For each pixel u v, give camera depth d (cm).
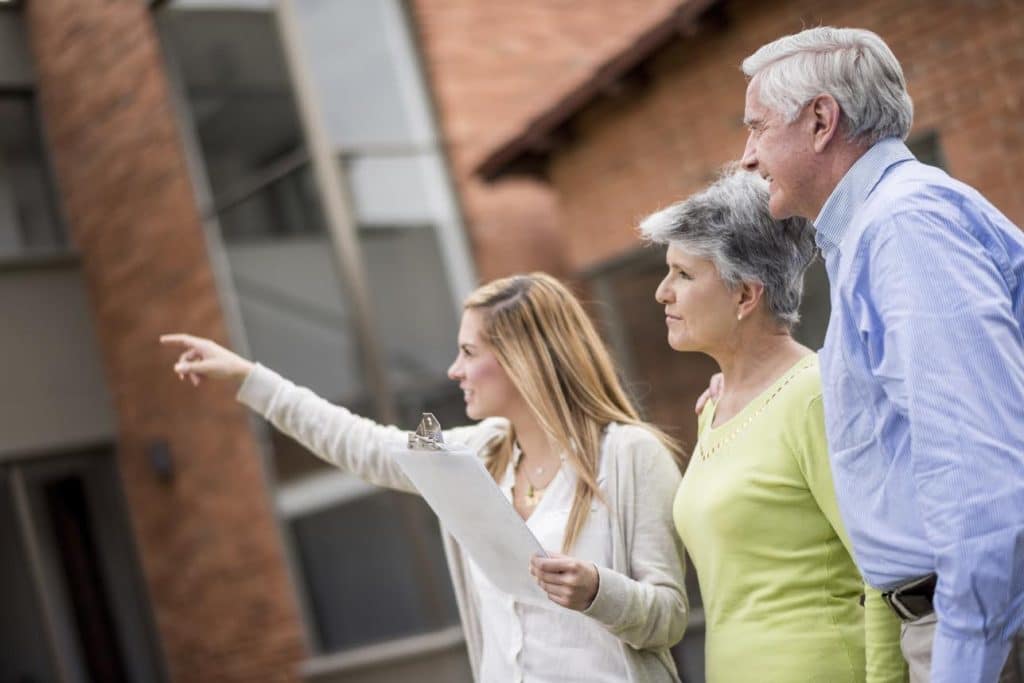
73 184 1672
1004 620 262
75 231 1681
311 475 1420
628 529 396
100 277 1659
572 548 398
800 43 313
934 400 267
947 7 918
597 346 417
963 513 261
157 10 1500
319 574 1430
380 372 1324
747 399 375
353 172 1358
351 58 1378
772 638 356
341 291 1346
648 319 1197
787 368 371
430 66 1398
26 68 1697
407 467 367
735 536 361
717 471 370
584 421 407
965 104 916
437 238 1380
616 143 1214
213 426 1510
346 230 1337
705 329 376
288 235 1396
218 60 1442
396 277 1355
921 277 277
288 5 1355
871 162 305
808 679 350
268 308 1428
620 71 1155
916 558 296
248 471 1474
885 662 328
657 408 1191
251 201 1430
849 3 990
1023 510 260
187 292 1514
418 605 1344
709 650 373
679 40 1132
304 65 1351
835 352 305
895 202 288
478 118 1408
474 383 420
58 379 1644
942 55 927
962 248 279
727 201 372
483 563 385
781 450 357
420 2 1402
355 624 1402
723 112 1105
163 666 1655
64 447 1634
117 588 1653
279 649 1470
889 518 300
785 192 316
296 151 1368
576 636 393
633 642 381
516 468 429
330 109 1359
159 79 1505
